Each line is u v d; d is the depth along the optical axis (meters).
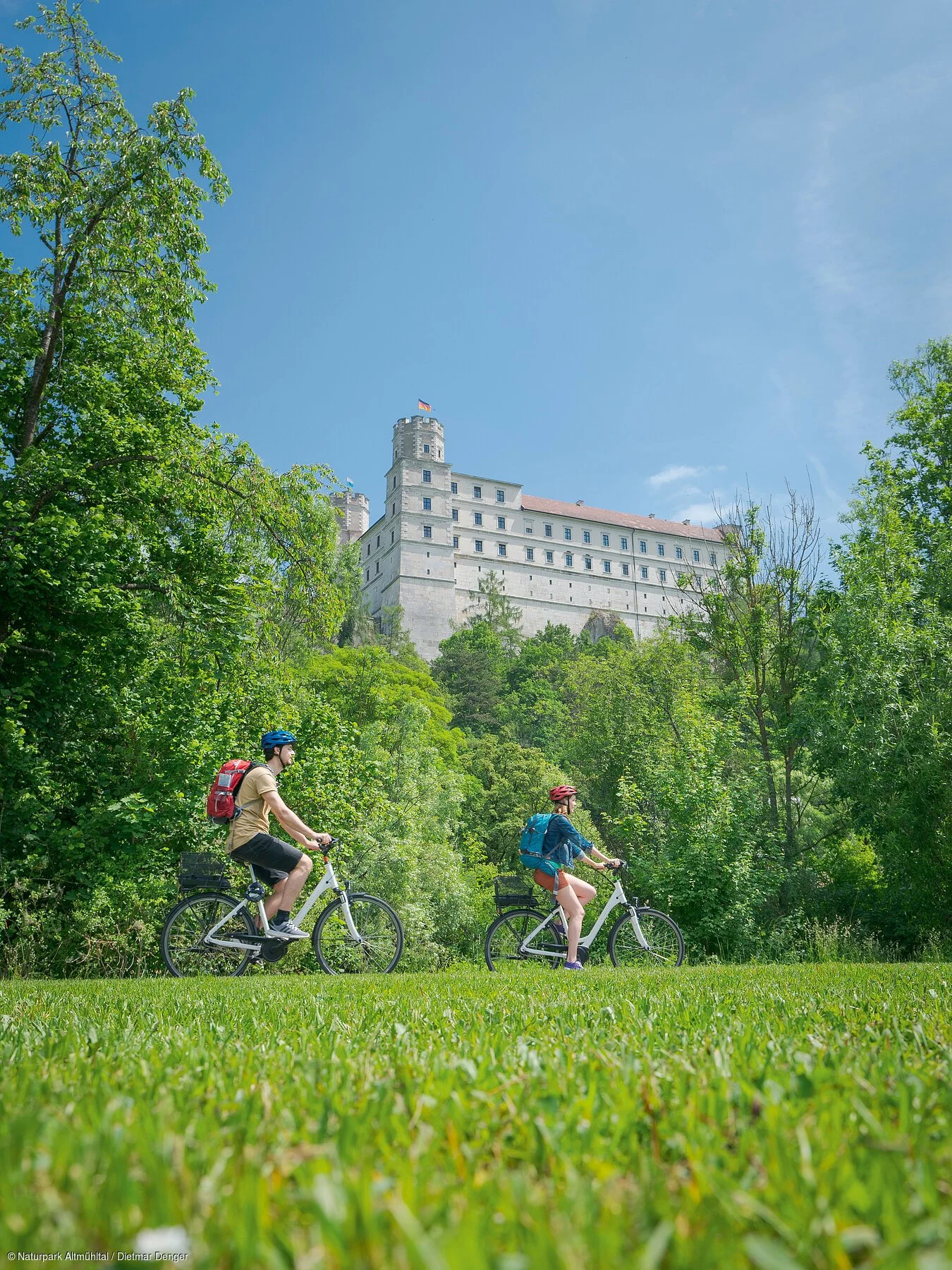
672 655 36.38
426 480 120.31
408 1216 0.94
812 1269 0.97
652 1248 0.89
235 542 18.30
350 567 58.44
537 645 102.19
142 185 16.70
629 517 137.25
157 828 13.59
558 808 9.06
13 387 17.17
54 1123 1.56
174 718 15.05
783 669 24.56
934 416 26.94
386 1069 2.34
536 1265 0.88
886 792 19.83
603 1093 1.98
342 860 15.94
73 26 16.30
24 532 14.11
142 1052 2.76
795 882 21.05
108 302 17.17
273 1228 1.04
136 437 17.00
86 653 15.49
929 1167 1.30
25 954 11.12
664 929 9.90
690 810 18.52
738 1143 1.53
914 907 19.64
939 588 22.20
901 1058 2.38
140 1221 1.07
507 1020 3.67
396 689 46.34
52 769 14.41
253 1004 4.61
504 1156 1.47
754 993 5.10
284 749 7.79
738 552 25.88
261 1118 1.74
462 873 31.30
